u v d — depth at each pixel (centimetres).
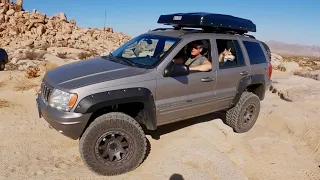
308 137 636
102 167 396
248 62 575
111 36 5497
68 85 383
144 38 538
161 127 580
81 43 4634
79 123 371
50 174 399
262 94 631
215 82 511
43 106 405
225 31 554
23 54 2702
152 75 424
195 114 511
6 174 392
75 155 465
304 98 870
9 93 749
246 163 520
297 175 499
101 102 378
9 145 474
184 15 515
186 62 501
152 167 439
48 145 488
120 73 414
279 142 596
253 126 665
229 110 595
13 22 4672
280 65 1777
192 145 504
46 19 5056
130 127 401
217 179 439
